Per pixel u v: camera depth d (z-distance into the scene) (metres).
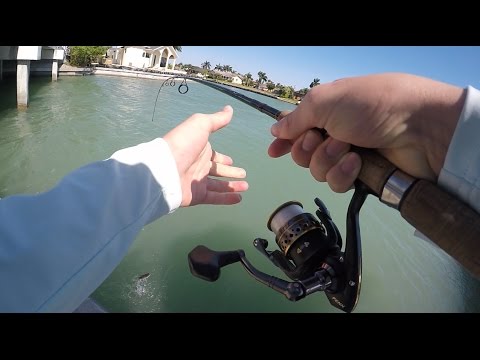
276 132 1.22
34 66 17.27
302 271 1.26
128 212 0.82
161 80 25.00
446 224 0.80
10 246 0.63
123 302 2.91
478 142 0.76
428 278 4.09
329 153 1.07
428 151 0.88
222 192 1.50
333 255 1.21
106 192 0.79
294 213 1.35
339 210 5.14
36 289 0.65
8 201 0.70
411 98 0.85
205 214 4.43
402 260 4.29
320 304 3.21
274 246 4.11
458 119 0.79
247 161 6.44
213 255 1.18
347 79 0.97
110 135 7.57
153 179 0.92
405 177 0.92
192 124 1.19
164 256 3.59
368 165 1.00
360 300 3.40
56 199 0.72
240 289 3.25
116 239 0.77
